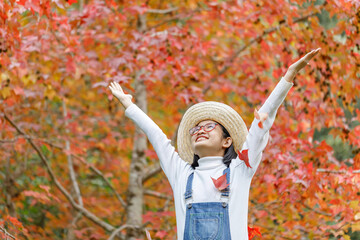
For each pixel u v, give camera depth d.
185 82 9.88
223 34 12.46
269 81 11.04
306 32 9.04
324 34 9.05
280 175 8.06
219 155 5.01
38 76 9.75
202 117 5.20
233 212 4.55
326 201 8.55
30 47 9.27
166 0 12.55
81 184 13.84
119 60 9.27
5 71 8.91
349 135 8.76
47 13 7.39
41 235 11.80
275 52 10.41
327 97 9.13
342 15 8.30
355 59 8.53
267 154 8.39
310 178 7.66
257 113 4.62
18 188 12.42
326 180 7.93
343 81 8.85
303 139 9.02
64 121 12.20
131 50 10.04
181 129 5.38
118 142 12.88
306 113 9.14
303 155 8.33
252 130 4.71
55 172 13.76
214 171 4.79
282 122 9.40
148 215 9.59
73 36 9.37
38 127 11.62
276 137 8.53
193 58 11.66
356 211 7.72
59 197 12.62
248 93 10.51
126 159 13.83
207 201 4.59
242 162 4.77
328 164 8.58
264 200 9.82
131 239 10.35
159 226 9.62
